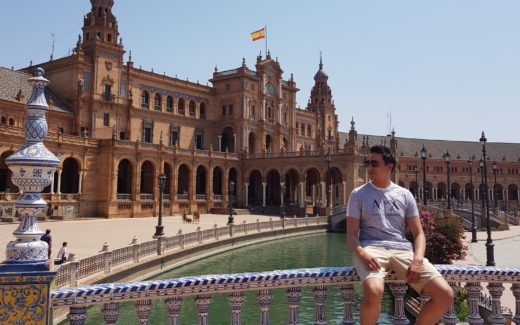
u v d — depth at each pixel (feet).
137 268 86.84
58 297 16.16
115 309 17.60
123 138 240.53
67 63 221.66
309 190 313.53
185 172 270.26
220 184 285.23
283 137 322.96
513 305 50.57
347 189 243.40
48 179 16.37
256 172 300.20
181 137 277.64
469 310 21.58
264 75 305.12
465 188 404.57
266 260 126.41
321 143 346.74
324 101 393.70
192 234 120.37
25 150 16.17
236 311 18.92
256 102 299.99
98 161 208.74
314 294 19.74
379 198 19.11
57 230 140.87
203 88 293.43
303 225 199.82
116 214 206.59
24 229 15.74
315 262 124.16
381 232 18.69
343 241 174.50
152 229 153.07
